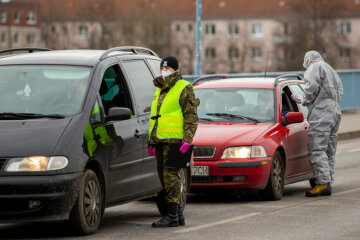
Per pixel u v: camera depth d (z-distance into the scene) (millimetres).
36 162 13133
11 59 15781
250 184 18688
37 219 13055
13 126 13812
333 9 169375
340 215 16312
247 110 20547
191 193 21516
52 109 14312
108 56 15781
